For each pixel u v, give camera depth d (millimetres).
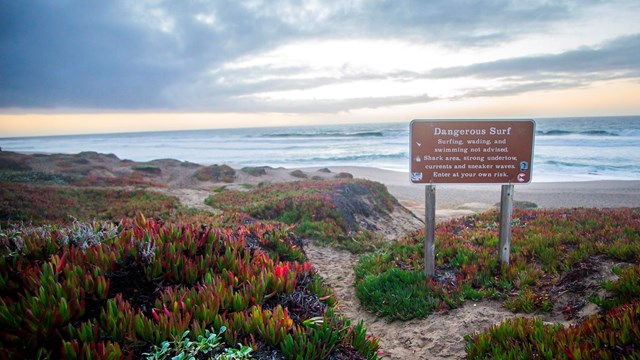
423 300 6379
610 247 6809
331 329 3391
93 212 14727
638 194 27344
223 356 2758
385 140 90312
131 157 72500
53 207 14633
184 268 4109
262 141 104125
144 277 3916
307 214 13875
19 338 2686
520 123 7012
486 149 7094
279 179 34125
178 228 5105
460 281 6902
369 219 16453
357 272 8617
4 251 4039
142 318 3105
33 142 182250
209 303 3430
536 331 4195
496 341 4441
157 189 22531
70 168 32344
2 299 2922
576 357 3354
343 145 82062
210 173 35406
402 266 8320
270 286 4195
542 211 12344
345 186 18828
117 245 4199
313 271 5375
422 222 18922
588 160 44625
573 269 6434
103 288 3441
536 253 7820
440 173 7148
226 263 4535
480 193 30062
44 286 3295
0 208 12961
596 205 24328
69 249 4219
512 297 6199
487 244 8758
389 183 35281
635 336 3488
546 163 43594
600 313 4891
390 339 5645
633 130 77375
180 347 2830
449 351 5020
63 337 2865
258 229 8695
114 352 2635
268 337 3174
